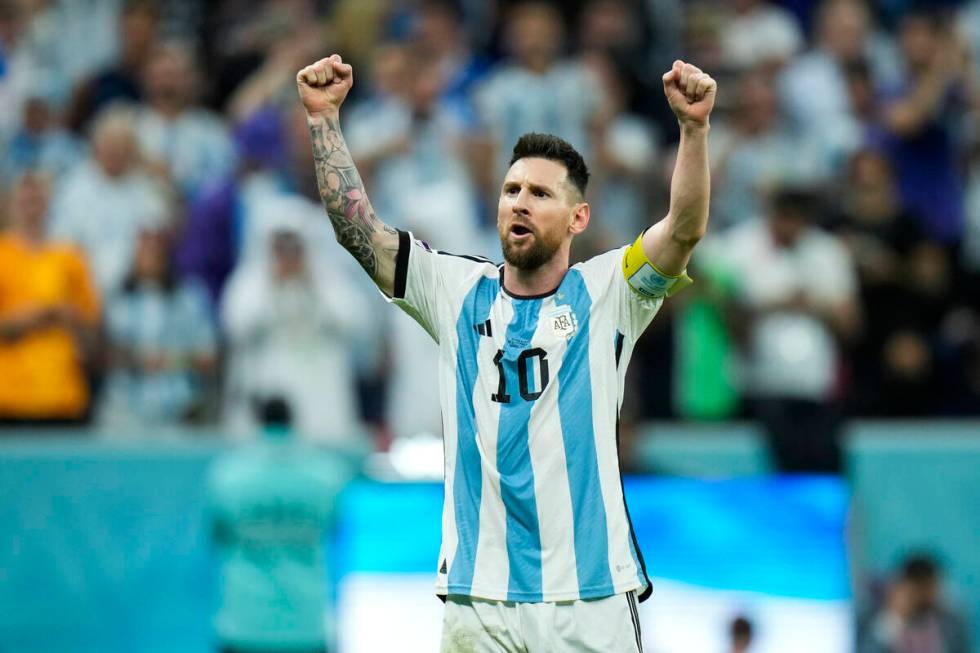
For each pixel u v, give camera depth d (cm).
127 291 3569
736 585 3231
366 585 3225
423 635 3216
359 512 3253
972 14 4947
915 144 4169
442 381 1703
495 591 1634
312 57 4262
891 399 3697
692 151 1628
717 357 3491
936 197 4150
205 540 3353
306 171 3769
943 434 3441
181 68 4116
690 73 1616
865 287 3791
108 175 3775
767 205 3659
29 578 3338
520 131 3972
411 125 3947
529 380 1662
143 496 3366
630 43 4441
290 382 3447
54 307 3459
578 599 1623
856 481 3359
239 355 3500
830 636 3219
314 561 3027
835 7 4472
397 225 3781
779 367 3447
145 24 4353
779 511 3288
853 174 3931
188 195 4000
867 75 4409
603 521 1641
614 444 1667
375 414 3634
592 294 1691
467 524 1661
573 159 1700
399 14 4625
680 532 3238
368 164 3875
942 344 3766
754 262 3525
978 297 3997
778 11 4866
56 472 3362
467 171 3816
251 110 4066
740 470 3356
